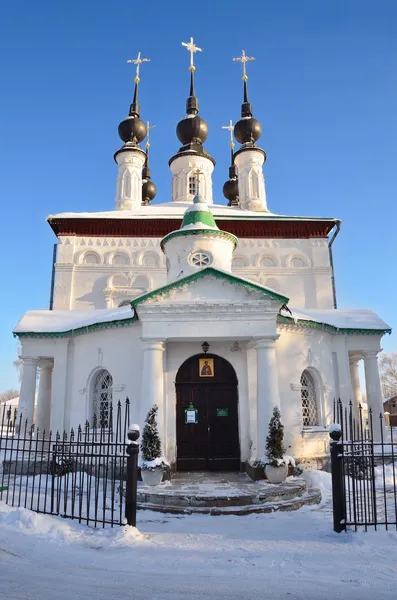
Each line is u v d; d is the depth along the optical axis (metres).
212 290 13.66
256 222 28.53
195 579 6.09
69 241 27.94
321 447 15.27
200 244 16.70
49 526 8.45
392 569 6.50
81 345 16.78
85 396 16.12
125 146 32.69
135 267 27.64
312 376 16.31
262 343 13.29
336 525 8.48
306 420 15.96
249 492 10.98
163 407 13.16
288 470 13.16
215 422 14.38
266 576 6.23
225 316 13.41
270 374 13.09
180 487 11.63
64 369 17.09
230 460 14.16
